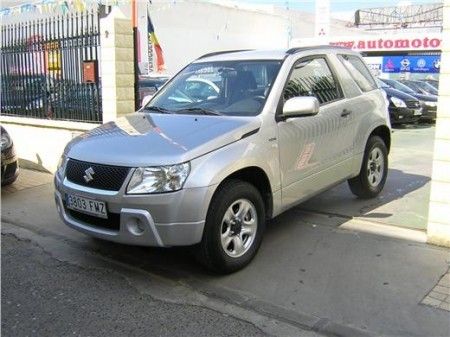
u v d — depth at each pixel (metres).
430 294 4.09
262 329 3.68
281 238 5.33
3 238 5.62
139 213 4.11
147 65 20.03
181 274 4.59
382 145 6.75
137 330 3.69
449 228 4.93
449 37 4.65
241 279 4.45
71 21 8.49
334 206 6.44
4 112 10.24
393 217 5.98
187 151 4.20
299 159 5.16
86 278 4.57
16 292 4.30
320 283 4.33
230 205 4.39
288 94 5.17
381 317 3.79
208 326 3.73
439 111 4.82
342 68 6.18
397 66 24.75
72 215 4.73
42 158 8.97
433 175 4.94
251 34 27.25
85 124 8.30
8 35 9.84
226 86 5.36
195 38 23.81
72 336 3.63
